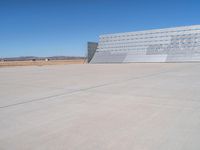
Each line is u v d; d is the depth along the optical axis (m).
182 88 7.76
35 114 4.84
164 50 35.59
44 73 16.88
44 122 4.25
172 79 10.41
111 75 13.28
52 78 12.55
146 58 36.34
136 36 39.28
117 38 41.66
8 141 3.39
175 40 35.00
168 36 35.94
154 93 6.93
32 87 9.03
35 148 3.12
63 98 6.51
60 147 3.13
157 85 8.59
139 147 3.06
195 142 3.20
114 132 3.64
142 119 4.29
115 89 7.89
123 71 16.30
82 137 3.46
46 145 3.21
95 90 7.76
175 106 5.24
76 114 4.73
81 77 12.60
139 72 14.92
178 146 3.08
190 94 6.64
